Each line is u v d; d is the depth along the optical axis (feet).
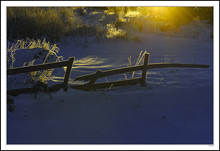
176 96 18.45
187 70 26.32
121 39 44.96
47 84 19.02
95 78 18.88
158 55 35.24
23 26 41.68
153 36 49.37
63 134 13.29
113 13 67.10
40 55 25.61
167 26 57.52
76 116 15.28
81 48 38.91
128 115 15.57
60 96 17.49
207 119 15.51
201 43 45.57
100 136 13.24
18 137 12.78
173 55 35.47
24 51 25.88
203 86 20.15
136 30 53.21
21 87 18.57
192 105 17.42
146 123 14.70
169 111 16.43
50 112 15.60
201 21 66.18
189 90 19.44
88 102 16.72
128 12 70.64
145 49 39.17
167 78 22.89
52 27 43.78
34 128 13.71
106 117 15.26
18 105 16.24
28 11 47.03
